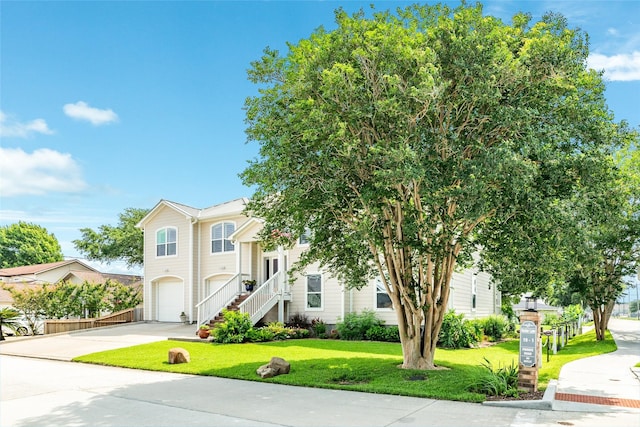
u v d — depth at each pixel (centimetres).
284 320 2694
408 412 944
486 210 1098
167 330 2745
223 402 1067
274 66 1262
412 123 1110
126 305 3431
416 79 1090
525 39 1127
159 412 984
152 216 3344
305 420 898
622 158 2234
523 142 1090
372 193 1111
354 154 1125
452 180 1122
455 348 2019
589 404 986
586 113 1160
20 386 1305
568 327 2648
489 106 1141
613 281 2412
